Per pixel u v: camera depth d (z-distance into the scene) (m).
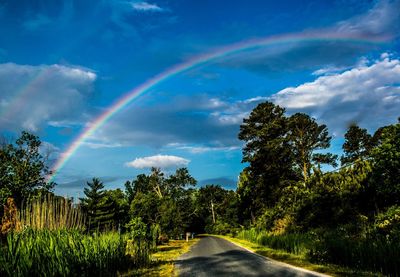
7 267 10.15
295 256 21.12
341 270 14.43
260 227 44.66
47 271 11.40
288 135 59.94
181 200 100.69
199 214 107.75
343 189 28.66
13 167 53.72
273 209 45.00
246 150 60.84
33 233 13.43
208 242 49.16
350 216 26.00
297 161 62.06
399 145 20.02
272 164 57.12
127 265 17.92
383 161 20.39
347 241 16.94
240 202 70.94
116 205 65.12
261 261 19.59
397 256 13.08
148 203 63.38
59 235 14.09
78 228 20.31
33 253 11.25
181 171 101.06
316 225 30.72
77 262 13.54
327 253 17.59
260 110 60.69
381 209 24.78
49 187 57.34
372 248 14.52
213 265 18.78
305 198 34.56
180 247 38.31
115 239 18.61
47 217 18.80
